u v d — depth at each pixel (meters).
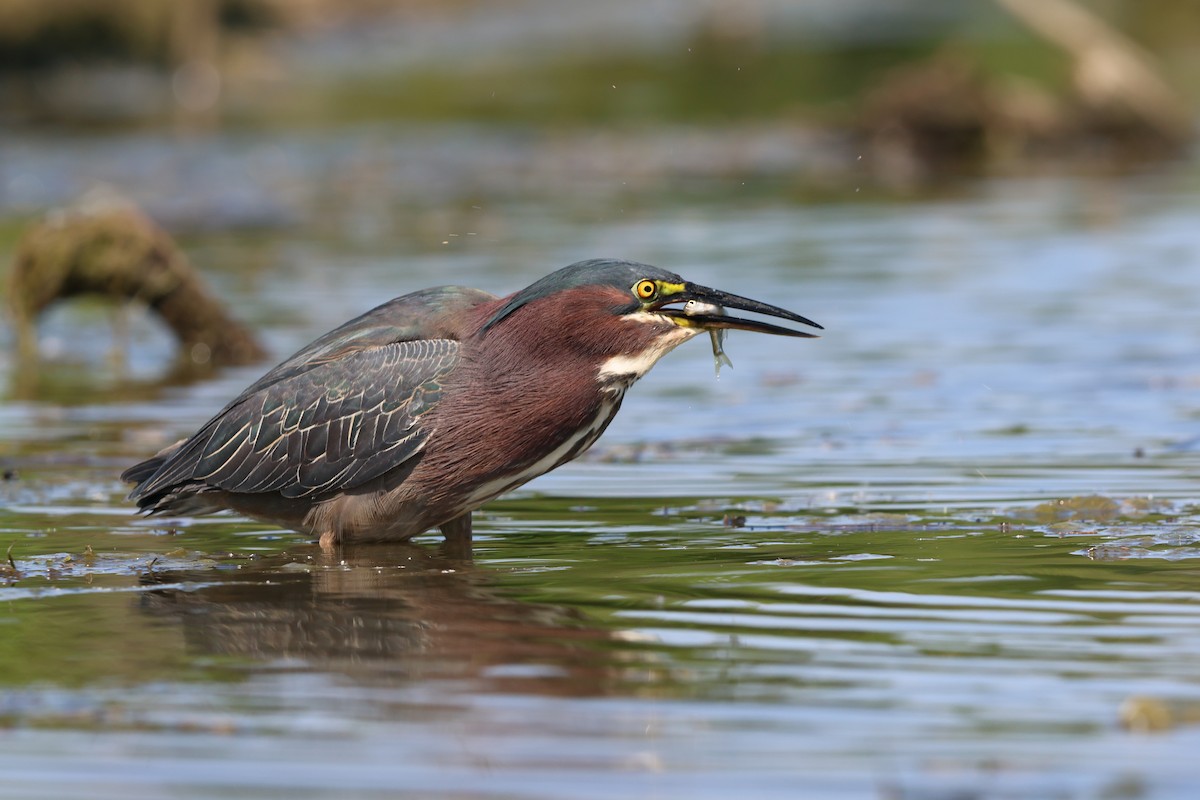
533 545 10.64
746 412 15.15
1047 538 10.40
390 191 32.91
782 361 17.56
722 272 22.61
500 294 20.94
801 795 6.30
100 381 17.69
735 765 6.59
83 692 7.63
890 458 13.09
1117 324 18.70
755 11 74.25
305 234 27.64
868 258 23.61
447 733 7.02
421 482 10.51
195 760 6.77
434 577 9.81
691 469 12.94
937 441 13.66
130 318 21.78
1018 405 15.01
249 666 8.02
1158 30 57.50
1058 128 36.44
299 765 6.71
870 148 36.94
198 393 16.94
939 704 7.24
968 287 21.31
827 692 7.43
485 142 40.00
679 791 6.36
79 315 22.38
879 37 59.38
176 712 7.34
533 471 10.52
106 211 19.09
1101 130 36.44
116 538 11.10
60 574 10.02
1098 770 6.46
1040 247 24.16
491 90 50.38
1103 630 8.30
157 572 10.07
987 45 53.66
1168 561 9.70
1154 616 8.53
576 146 39.06
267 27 64.56
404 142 40.31
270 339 19.45
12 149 39.62
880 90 37.81
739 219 28.02
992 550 10.09
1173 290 20.64
